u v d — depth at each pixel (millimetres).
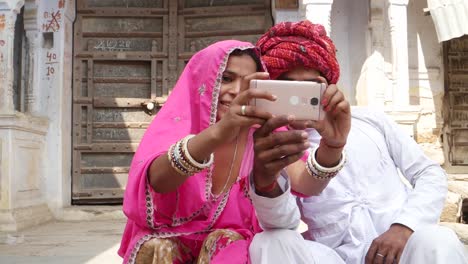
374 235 1926
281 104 1469
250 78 1480
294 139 1397
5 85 6172
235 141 1767
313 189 1755
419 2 7188
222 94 1772
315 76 1858
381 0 6559
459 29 6043
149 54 7398
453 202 5355
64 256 4281
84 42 7473
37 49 7102
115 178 7352
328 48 1860
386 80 6570
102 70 7480
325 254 1734
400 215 1841
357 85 6742
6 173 6012
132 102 7383
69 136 7305
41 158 6988
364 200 1964
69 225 6406
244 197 1917
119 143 7367
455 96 7145
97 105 7367
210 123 1742
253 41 7250
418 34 7160
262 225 1669
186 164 1504
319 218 1966
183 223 1812
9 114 6027
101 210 6957
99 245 4836
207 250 1700
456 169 7062
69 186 7270
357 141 2029
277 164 1442
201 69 1767
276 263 1562
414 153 2055
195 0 7488
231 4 7352
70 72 7375
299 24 1884
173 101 1768
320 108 1480
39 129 6785
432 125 7102
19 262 4035
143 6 7508
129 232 1888
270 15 7199
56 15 7137
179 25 7465
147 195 1638
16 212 6062
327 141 1586
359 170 1981
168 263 1691
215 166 1789
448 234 1476
